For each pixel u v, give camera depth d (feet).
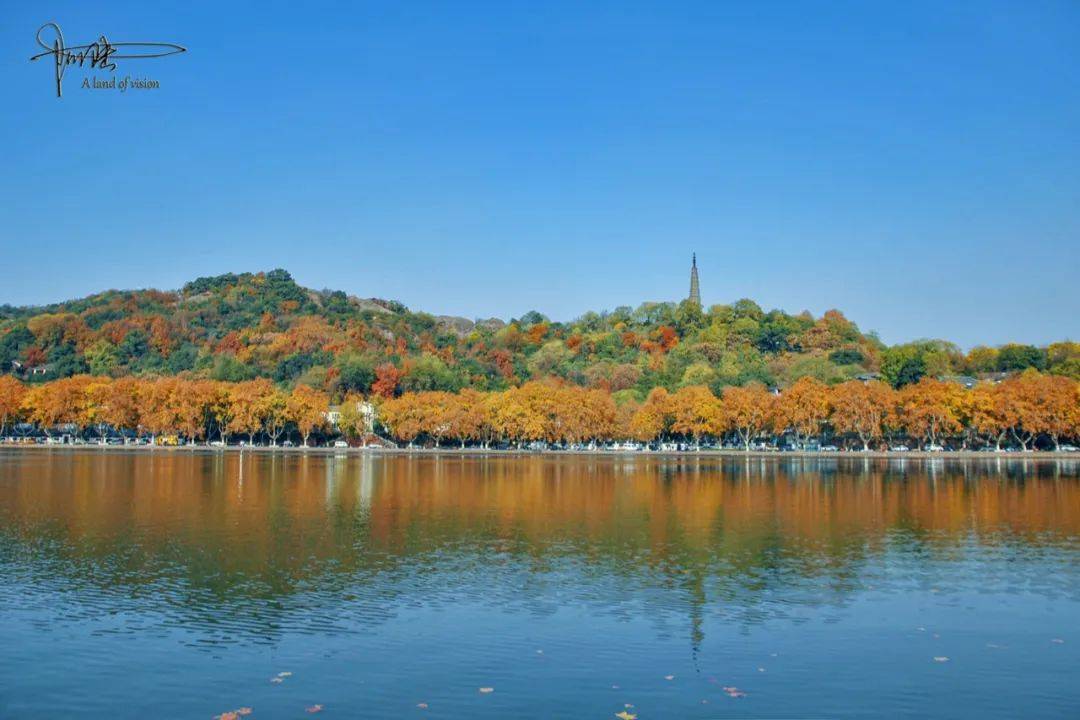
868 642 133.80
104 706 106.83
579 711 106.22
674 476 447.83
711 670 120.78
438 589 164.96
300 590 163.43
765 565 190.08
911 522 259.39
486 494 337.52
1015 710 108.06
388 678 116.78
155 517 255.50
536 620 144.15
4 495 309.63
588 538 225.15
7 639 131.85
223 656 125.08
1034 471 488.44
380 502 303.27
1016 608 154.10
